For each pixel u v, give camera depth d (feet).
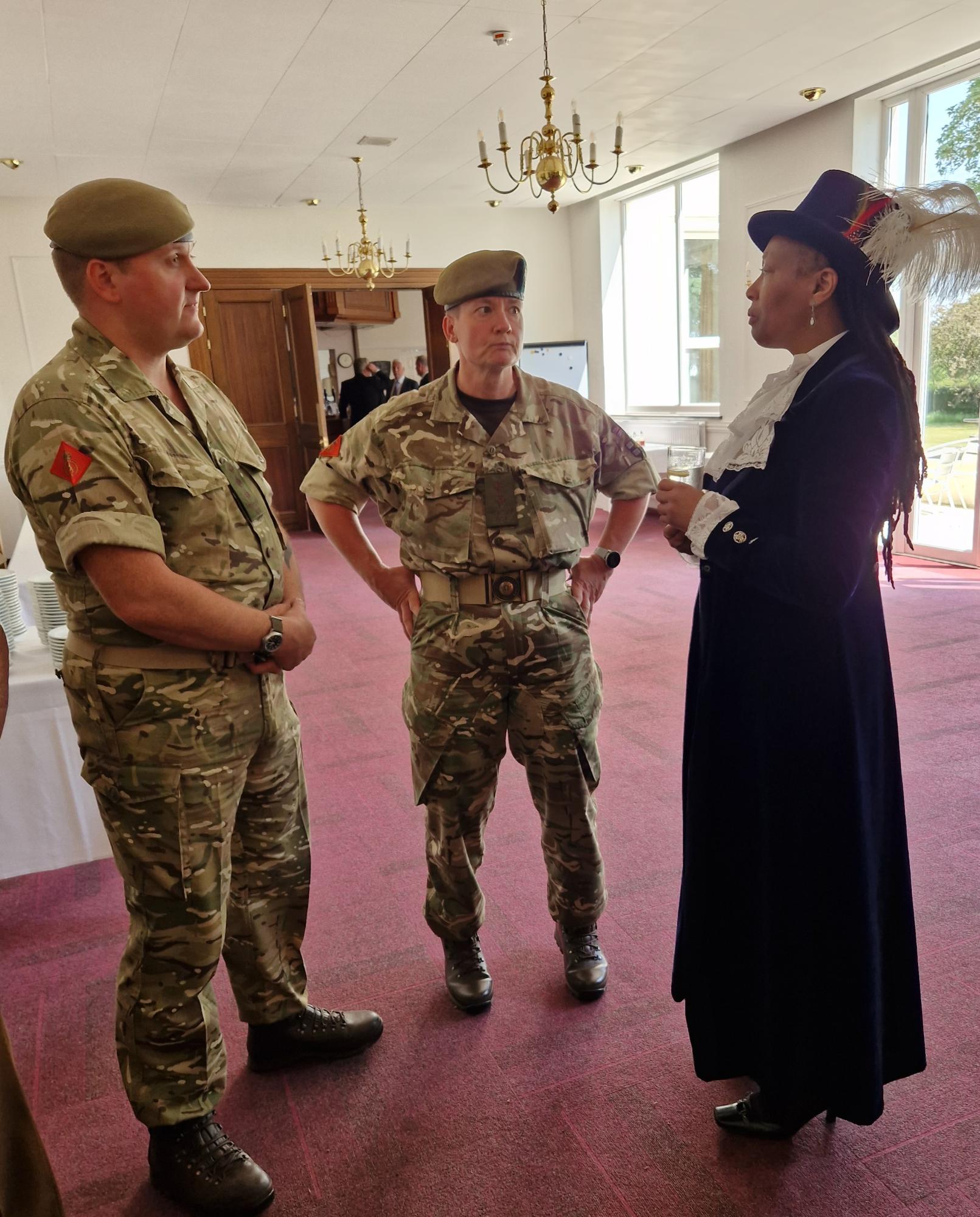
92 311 4.05
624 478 5.68
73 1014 6.14
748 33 14.48
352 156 20.74
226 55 14.16
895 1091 5.09
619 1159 4.73
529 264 29.73
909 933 4.56
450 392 5.13
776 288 4.14
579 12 13.21
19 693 7.16
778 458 3.99
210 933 4.35
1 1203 3.34
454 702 5.27
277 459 27.96
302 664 13.98
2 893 7.72
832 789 4.11
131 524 3.70
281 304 27.09
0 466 24.49
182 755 4.13
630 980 6.17
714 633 4.33
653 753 9.94
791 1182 4.54
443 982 6.29
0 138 17.87
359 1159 4.83
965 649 12.85
